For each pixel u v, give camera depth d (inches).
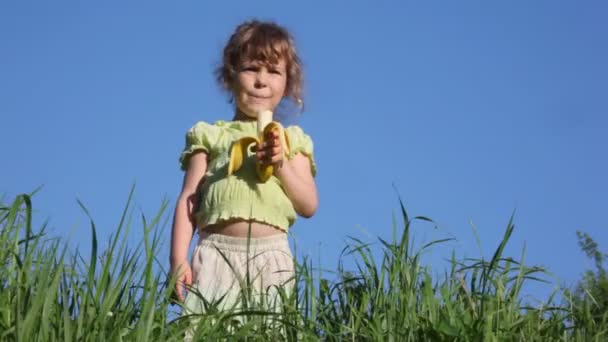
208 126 196.5
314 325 150.5
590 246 182.1
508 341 145.1
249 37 198.7
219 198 183.8
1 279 141.6
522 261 156.9
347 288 160.2
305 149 196.2
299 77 206.4
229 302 176.4
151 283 139.3
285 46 200.5
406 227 158.1
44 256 147.2
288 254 184.7
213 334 140.6
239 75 198.1
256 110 197.5
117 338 129.3
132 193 139.1
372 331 147.9
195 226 190.5
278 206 184.9
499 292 152.1
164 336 139.3
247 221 182.1
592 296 166.4
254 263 179.6
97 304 132.7
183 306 147.0
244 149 181.8
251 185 183.9
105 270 134.0
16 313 125.0
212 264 181.0
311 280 156.1
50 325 131.0
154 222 140.3
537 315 156.9
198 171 192.9
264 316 151.1
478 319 144.7
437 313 148.2
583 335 157.6
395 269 153.0
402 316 146.9
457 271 158.6
